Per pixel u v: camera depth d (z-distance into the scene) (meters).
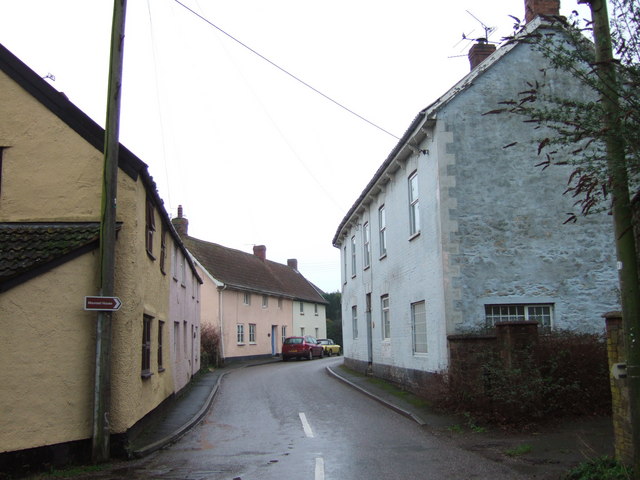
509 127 14.10
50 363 8.69
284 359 37.94
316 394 17.64
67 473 8.06
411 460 8.33
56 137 10.02
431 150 14.41
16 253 8.94
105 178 9.18
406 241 16.78
